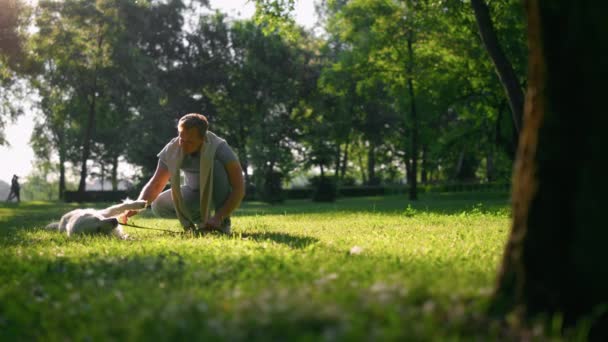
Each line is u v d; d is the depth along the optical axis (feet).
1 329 9.21
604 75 8.02
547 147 8.40
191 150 24.25
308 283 10.59
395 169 181.27
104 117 140.26
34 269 14.07
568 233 8.18
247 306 8.35
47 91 133.69
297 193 157.38
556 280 8.20
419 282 10.09
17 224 41.68
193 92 148.25
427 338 7.17
